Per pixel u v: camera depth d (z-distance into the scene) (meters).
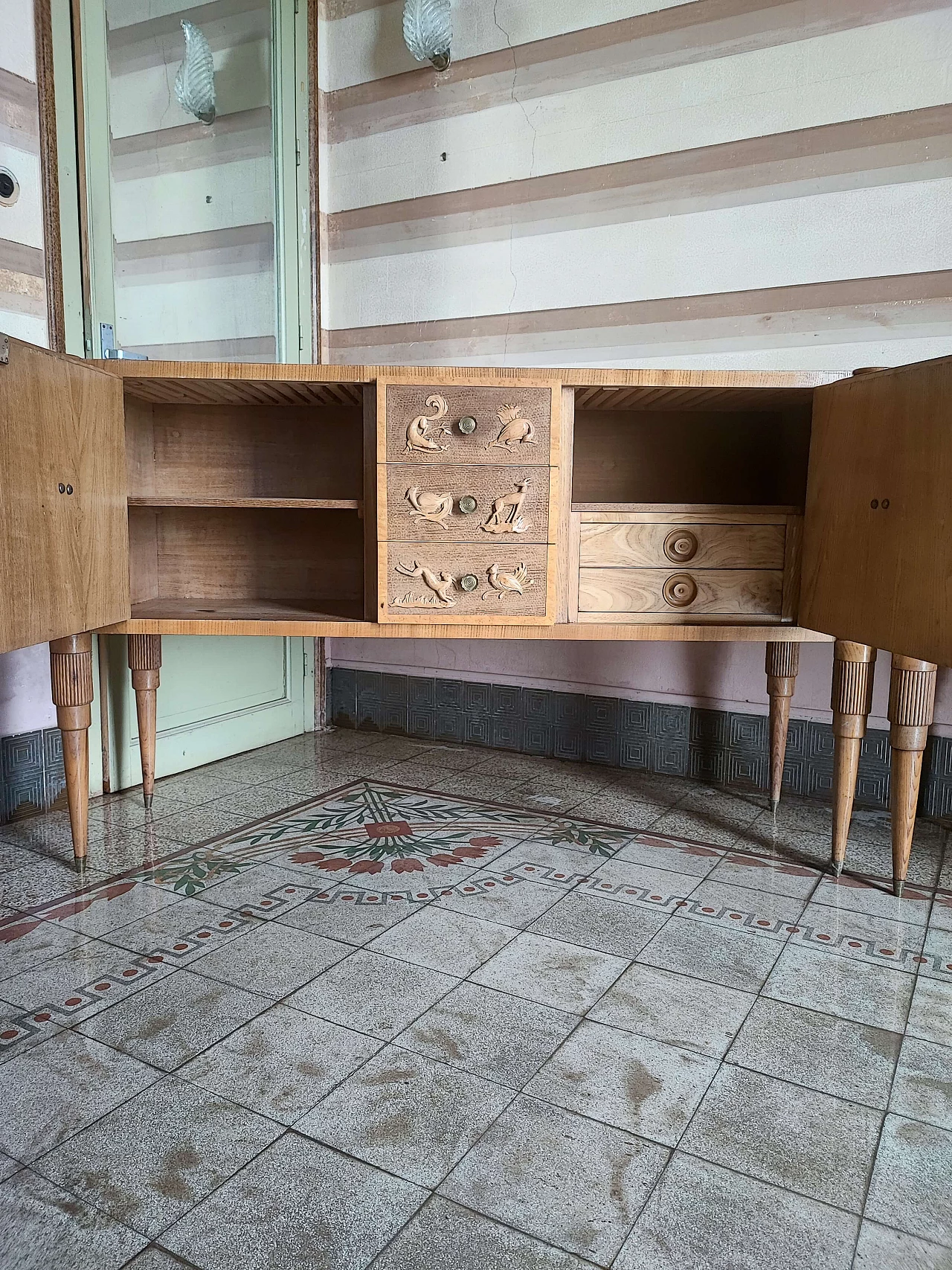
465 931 1.56
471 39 2.49
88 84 2.01
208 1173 0.98
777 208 2.16
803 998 1.36
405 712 2.93
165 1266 0.86
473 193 2.54
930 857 1.94
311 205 2.74
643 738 2.55
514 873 1.82
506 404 1.69
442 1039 1.24
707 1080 1.16
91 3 2.01
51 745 2.14
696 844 2.00
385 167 2.68
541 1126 1.06
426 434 1.70
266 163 2.59
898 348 2.07
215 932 1.55
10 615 1.34
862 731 1.80
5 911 1.62
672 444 2.23
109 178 2.09
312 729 2.99
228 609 2.01
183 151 2.31
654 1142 1.04
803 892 1.75
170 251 2.28
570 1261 0.87
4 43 1.84
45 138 1.92
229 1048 1.21
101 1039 1.23
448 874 1.81
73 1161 1.00
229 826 2.08
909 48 1.98
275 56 2.59
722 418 2.21
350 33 2.68
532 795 2.34
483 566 1.74
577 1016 1.30
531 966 1.44
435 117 2.57
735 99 2.17
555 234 2.44
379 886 1.75
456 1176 0.98
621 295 2.37
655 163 2.29
